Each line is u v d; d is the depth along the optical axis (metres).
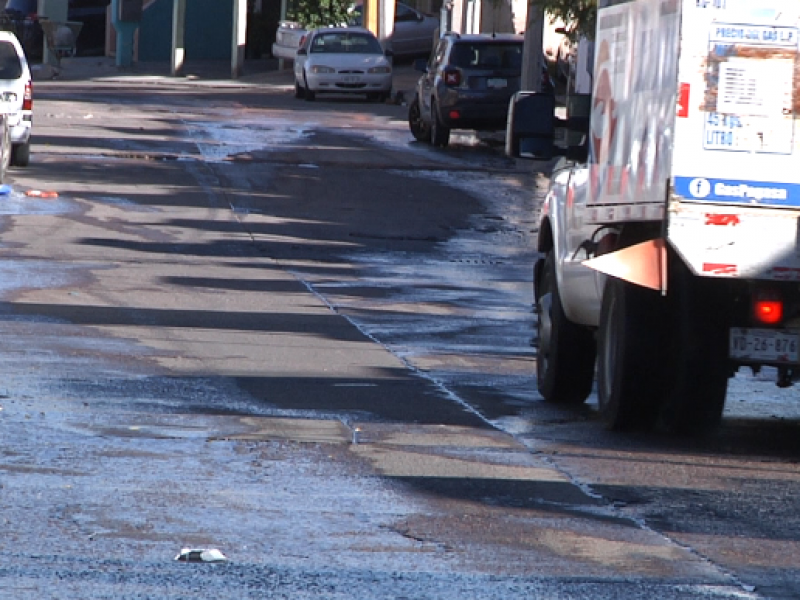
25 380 29.89
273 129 98.25
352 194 72.19
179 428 25.94
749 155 24.00
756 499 22.34
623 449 25.91
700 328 26.02
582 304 29.19
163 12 165.00
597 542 19.50
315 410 28.20
